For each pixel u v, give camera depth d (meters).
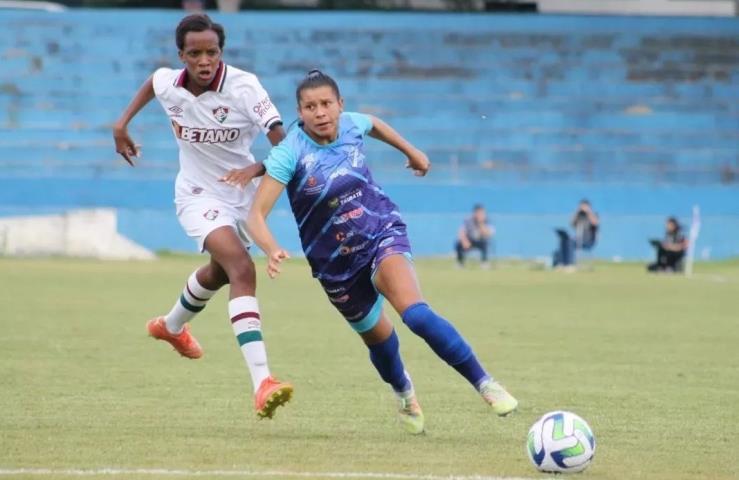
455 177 119.31
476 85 128.88
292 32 131.38
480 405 29.73
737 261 109.12
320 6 149.38
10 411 27.58
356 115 24.94
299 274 85.62
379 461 21.88
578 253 101.69
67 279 74.06
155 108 123.25
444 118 124.31
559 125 125.88
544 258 106.00
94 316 52.34
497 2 151.00
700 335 48.50
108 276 77.31
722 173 122.00
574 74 130.12
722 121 127.38
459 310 58.81
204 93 25.50
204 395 30.72
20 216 106.12
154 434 24.64
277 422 26.62
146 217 104.38
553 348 43.31
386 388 32.50
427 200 111.06
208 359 38.50
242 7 147.75
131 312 54.44
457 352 23.17
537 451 20.89
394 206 24.58
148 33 130.00
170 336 28.81
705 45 133.12
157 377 34.06
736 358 40.88
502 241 106.19
